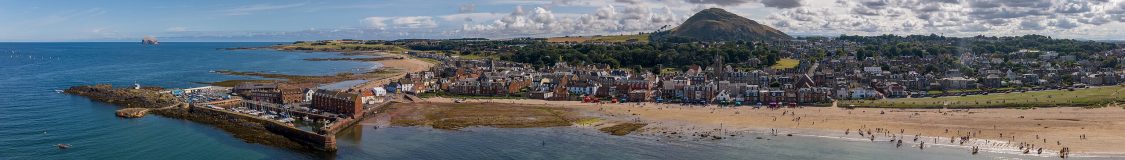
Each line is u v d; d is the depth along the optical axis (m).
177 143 164.38
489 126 187.88
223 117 199.38
